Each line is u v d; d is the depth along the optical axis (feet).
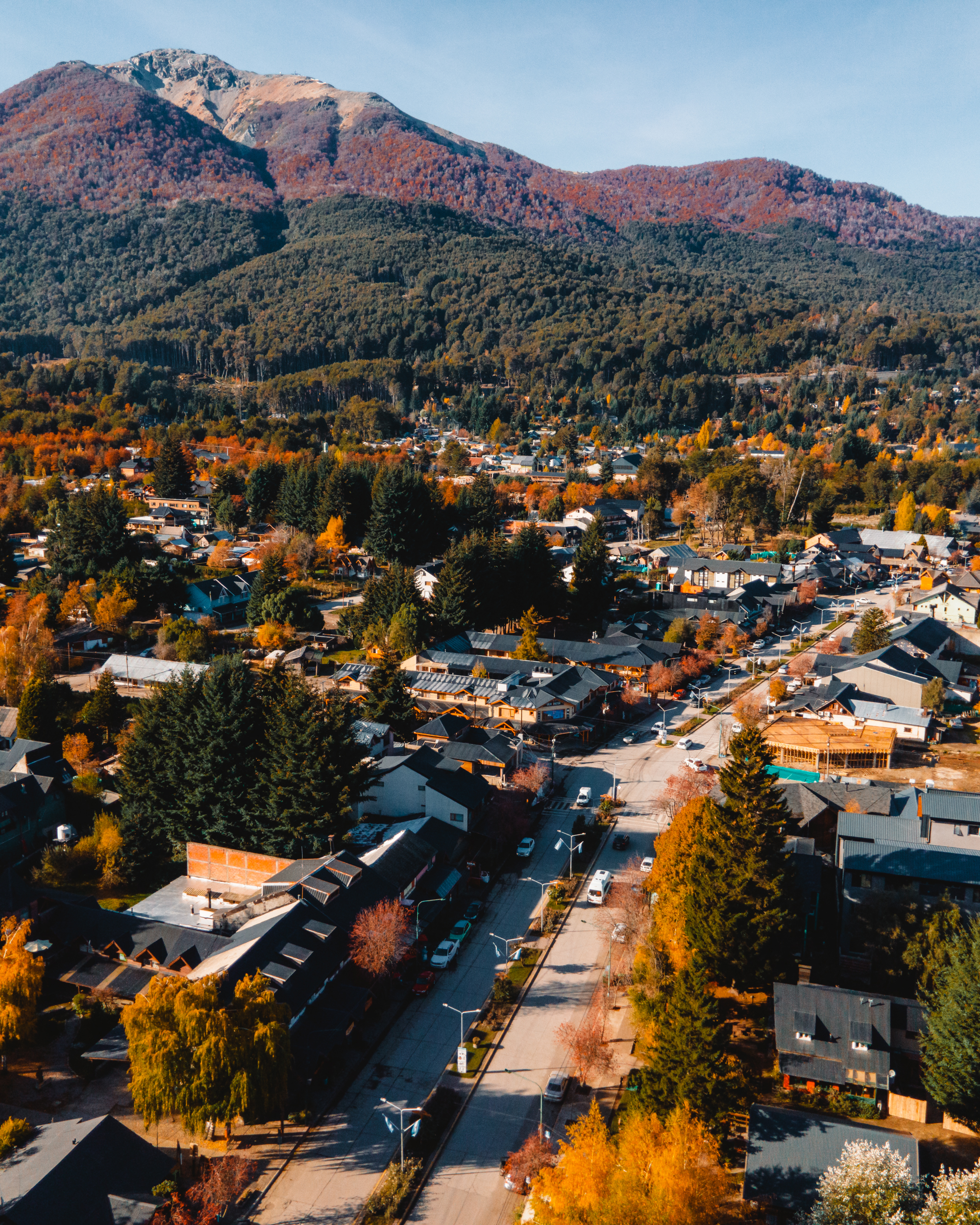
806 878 224.12
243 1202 147.95
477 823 281.33
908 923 196.44
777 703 389.80
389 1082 178.40
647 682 422.00
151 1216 135.23
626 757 346.95
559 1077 175.63
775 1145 145.59
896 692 377.91
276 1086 159.43
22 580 524.11
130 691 392.68
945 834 227.40
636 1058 183.01
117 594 464.24
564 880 255.70
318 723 260.62
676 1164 130.41
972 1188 128.57
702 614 511.40
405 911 221.66
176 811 269.64
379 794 288.92
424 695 398.21
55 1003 197.98
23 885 217.36
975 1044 154.61
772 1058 178.81
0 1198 134.31
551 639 460.14
